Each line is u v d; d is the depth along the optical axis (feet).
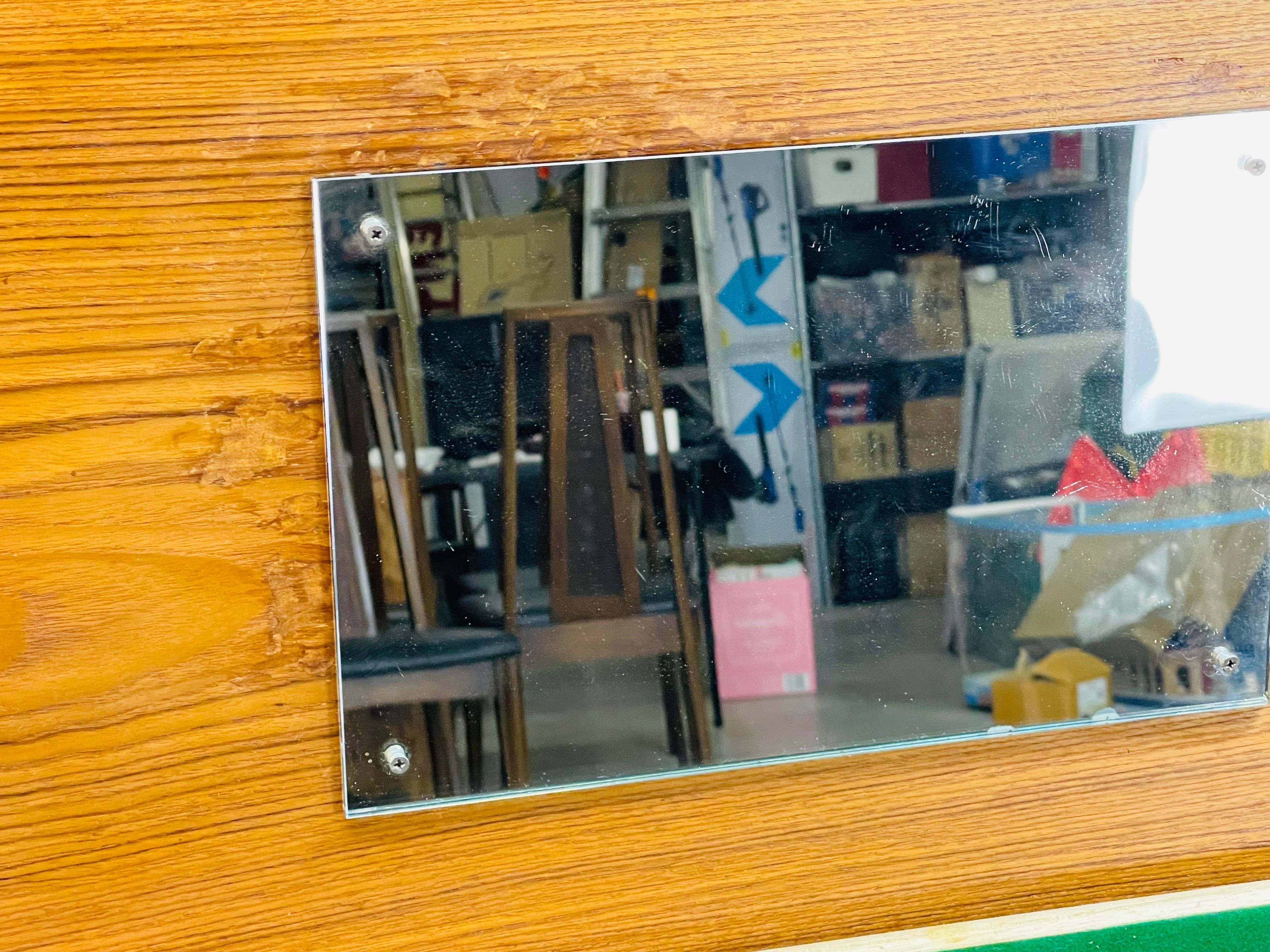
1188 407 1.97
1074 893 2.04
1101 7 1.93
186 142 1.75
